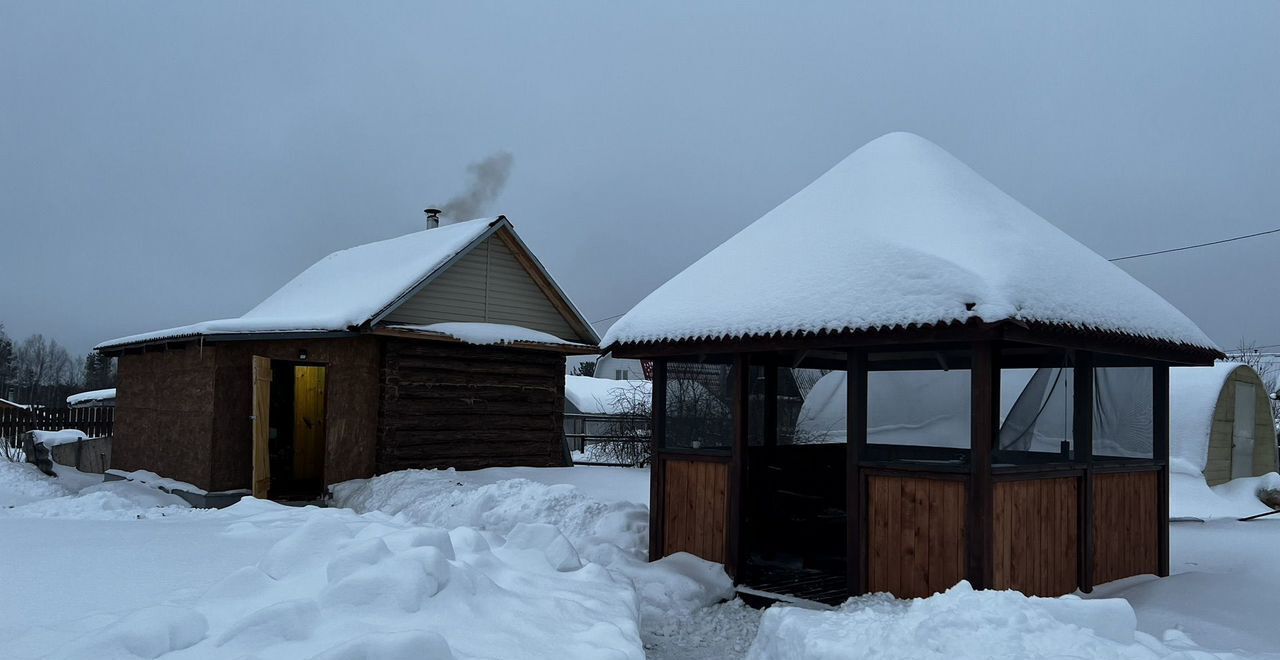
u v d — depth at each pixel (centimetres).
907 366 865
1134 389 827
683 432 900
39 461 1839
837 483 1077
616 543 957
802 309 738
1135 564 794
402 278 1524
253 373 1355
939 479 674
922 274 684
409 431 1487
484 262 1658
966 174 855
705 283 869
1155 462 825
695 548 860
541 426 1672
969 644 456
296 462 1756
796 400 1088
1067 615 504
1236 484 1672
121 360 1736
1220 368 1759
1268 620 629
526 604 465
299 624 366
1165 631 598
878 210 802
